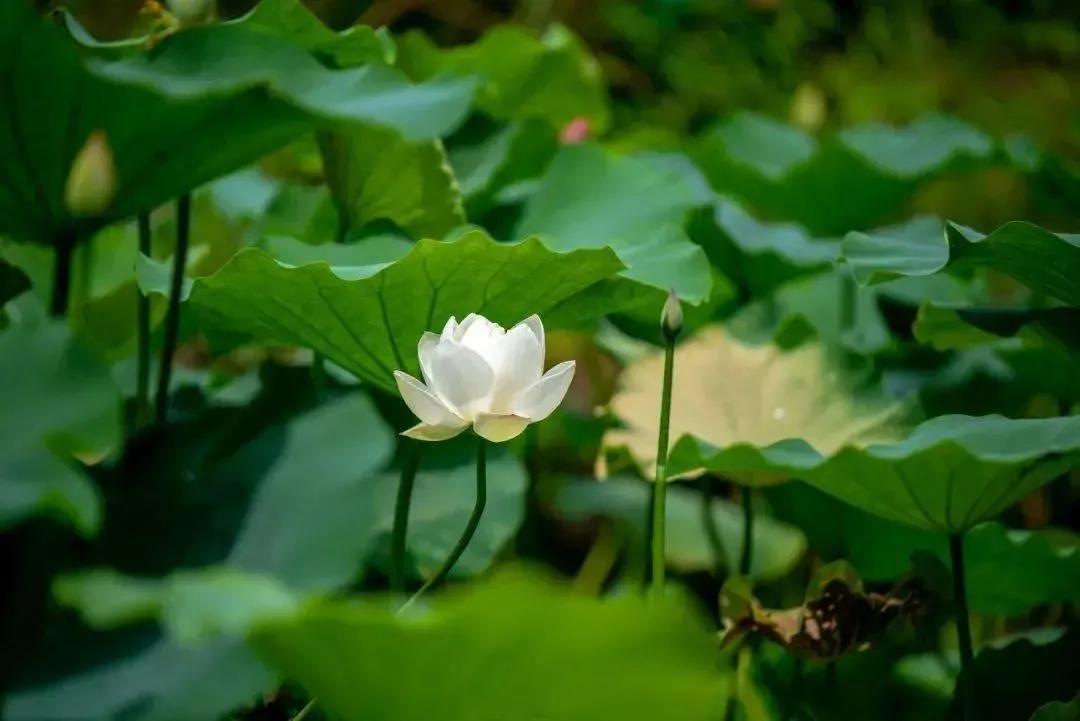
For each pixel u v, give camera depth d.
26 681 4.03
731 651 4.53
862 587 4.44
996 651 4.60
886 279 4.55
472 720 4.02
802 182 6.12
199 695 3.98
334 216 4.91
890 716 4.62
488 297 4.34
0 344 4.14
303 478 4.20
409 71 5.30
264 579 3.99
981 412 4.91
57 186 4.38
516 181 5.12
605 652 3.95
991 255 4.48
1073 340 4.58
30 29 4.25
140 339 4.59
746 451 4.35
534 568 4.93
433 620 3.91
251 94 4.38
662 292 4.46
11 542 4.17
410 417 4.65
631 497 5.04
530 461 4.98
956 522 4.37
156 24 4.48
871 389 4.75
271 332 4.41
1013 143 5.97
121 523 4.18
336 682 3.99
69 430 4.07
